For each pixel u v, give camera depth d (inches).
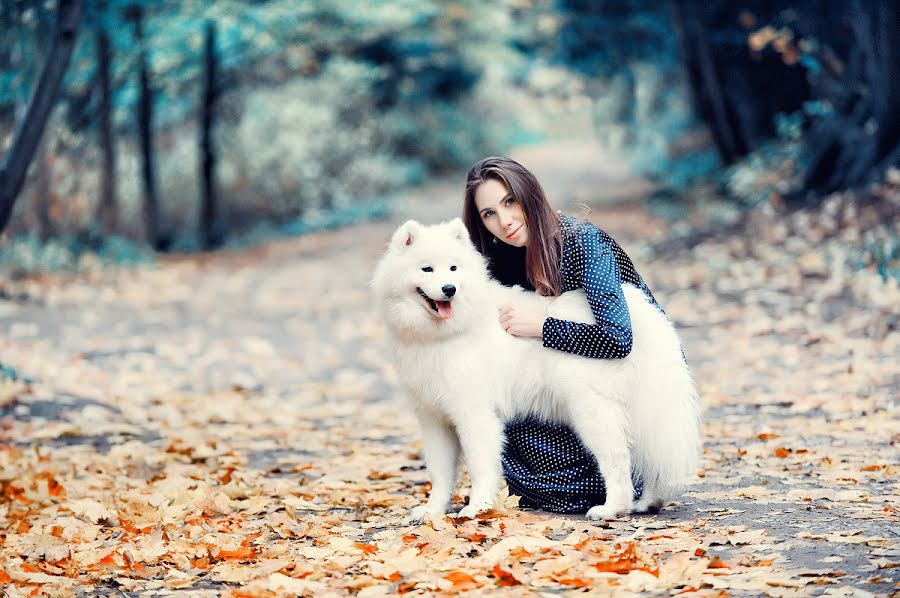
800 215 637.9
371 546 181.3
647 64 1469.0
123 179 1039.6
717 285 550.6
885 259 477.7
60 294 634.2
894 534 167.9
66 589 171.2
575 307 193.9
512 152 2273.6
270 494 245.6
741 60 909.8
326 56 1299.2
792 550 161.9
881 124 631.2
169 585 171.2
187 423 337.1
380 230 1164.5
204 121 1034.1
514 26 1609.3
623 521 188.4
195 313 617.6
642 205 1108.5
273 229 1194.0
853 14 633.6
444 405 196.2
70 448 302.0
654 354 190.7
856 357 365.4
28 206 775.7
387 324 198.1
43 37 645.9
